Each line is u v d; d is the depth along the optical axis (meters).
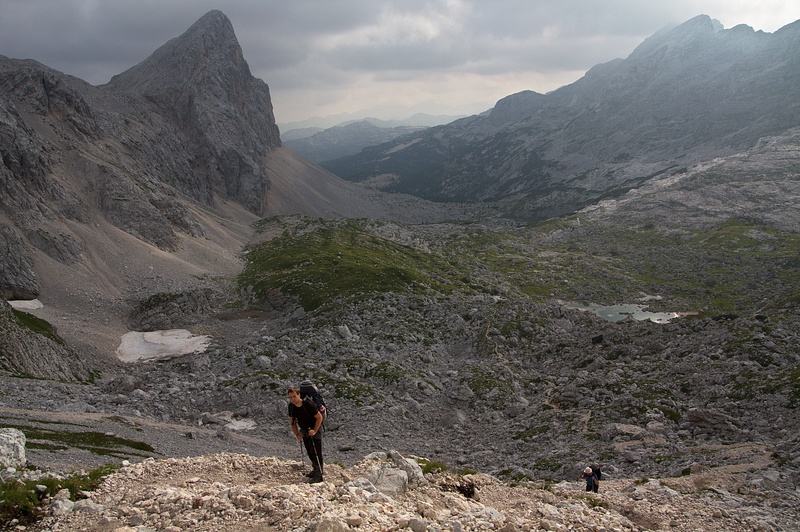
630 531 23.62
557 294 197.50
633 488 35.66
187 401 80.38
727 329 78.88
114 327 136.50
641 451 50.16
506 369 88.69
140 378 96.56
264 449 61.22
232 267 196.12
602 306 184.00
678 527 26.25
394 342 104.31
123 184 198.50
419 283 163.62
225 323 148.25
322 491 17.47
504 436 66.38
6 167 158.75
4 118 170.50
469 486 23.64
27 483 16.84
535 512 22.98
